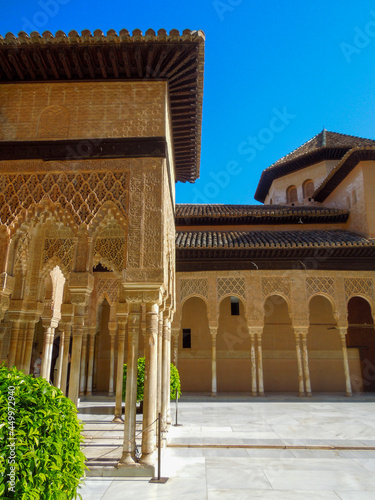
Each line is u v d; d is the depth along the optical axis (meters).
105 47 4.94
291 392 13.12
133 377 4.54
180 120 6.32
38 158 5.13
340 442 5.76
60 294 8.30
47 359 7.65
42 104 5.32
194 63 5.14
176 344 11.79
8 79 5.41
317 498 3.60
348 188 14.09
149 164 5.04
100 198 5.00
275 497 3.62
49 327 7.75
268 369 13.51
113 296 11.71
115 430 6.40
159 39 4.84
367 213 12.66
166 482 4.02
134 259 4.71
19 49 4.96
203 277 12.15
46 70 5.30
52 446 2.12
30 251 7.02
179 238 12.95
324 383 13.41
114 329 11.93
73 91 5.35
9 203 5.06
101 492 3.71
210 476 4.25
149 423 4.40
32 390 2.30
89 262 4.92
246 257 12.16
